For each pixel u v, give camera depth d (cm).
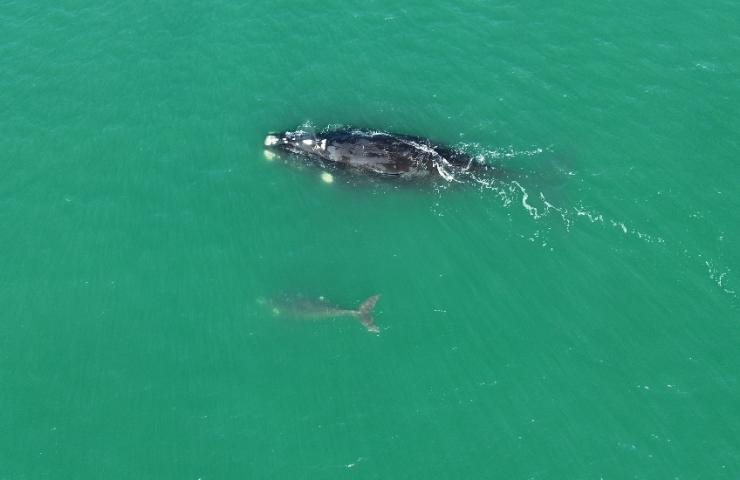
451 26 6750
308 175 5806
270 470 4384
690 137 5862
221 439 4500
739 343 4797
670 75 6275
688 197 5522
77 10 7050
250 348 4884
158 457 4431
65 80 6431
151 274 5250
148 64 6538
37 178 5762
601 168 5722
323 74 6425
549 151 5841
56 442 4500
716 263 5178
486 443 4466
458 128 6019
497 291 5134
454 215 5541
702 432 4438
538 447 4441
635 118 6009
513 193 5616
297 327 4969
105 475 4366
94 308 5094
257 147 5959
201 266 5284
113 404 4647
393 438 4497
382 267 5272
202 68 6500
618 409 4562
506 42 6594
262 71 6462
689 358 4750
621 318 4962
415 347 4878
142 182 5747
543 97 6184
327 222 5531
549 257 5275
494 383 4716
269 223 5519
